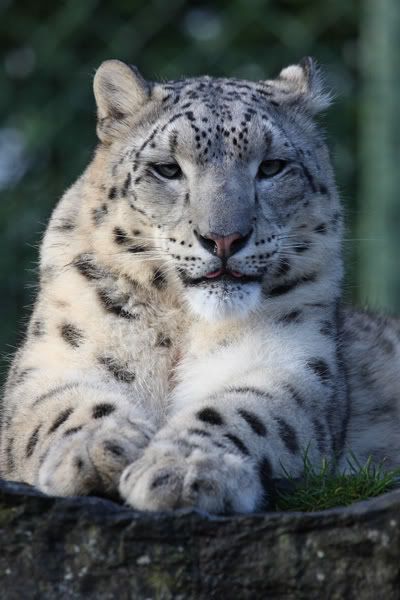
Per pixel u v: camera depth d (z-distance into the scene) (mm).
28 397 8930
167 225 9125
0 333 17281
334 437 9023
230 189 8930
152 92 9844
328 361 9266
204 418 8031
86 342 9242
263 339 9164
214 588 6688
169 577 6699
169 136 9234
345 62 18734
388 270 15625
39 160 18047
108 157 9758
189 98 9523
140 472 7203
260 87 10102
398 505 6633
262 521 6688
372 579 6602
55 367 9180
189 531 6707
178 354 9391
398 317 12656
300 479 8211
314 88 10359
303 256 9500
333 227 9805
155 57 18719
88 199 9695
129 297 9320
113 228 9383
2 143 18391
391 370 11023
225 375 9047
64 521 6809
